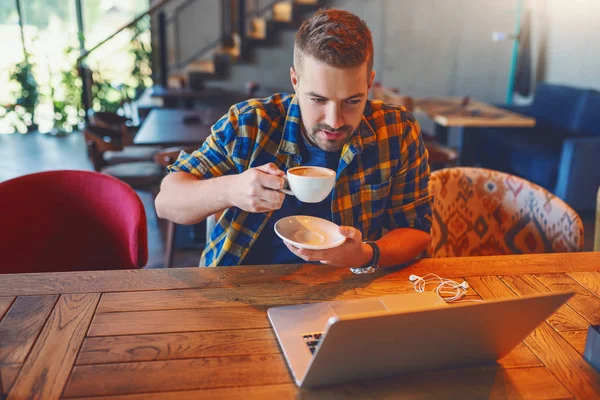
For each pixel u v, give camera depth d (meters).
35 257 1.56
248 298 1.06
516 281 1.18
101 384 0.81
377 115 1.33
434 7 5.92
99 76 6.37
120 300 1.04
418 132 1.38
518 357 0.92
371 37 1.09
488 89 5.89
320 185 0.95
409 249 1.25
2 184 1.50
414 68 6.19
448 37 5.97
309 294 1.09
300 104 1.12
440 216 1.64
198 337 0.93
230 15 6.87
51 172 1.57
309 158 1.31
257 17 6.99
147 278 1.13
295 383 0.83
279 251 1.35
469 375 0.87
